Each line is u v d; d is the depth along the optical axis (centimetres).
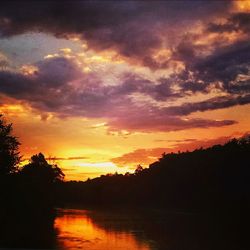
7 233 5853
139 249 4881
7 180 7088
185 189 17362
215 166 16362
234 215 11250
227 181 14825
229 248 5097
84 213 12875
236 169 15275
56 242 5184
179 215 12138
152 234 6525
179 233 6744
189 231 7094
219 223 8962
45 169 11462
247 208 11419
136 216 11481
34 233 6084
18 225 6869
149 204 19475
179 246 5216
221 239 5969
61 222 8725
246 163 15388
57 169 12519
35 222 7812
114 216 11394
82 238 5772
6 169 6969
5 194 7062
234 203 12775
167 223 8931
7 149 6969
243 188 13788
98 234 6384
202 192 15850
